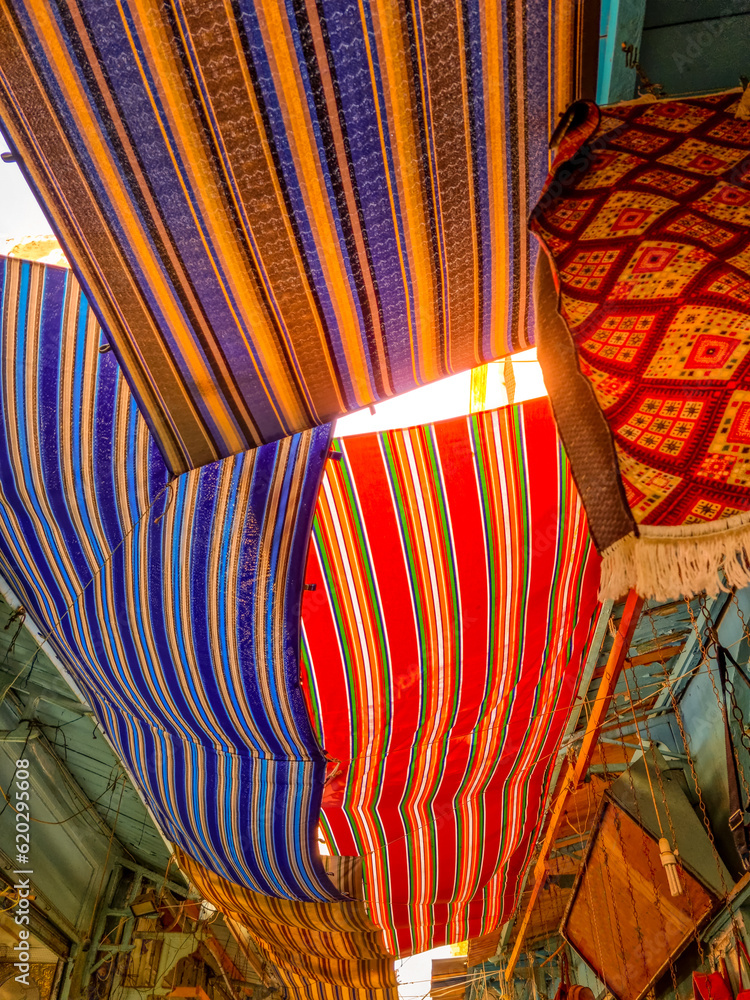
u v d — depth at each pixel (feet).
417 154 7.43
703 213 6.52
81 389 10.33
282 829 15.85
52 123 6.66
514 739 16.06
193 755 15.29
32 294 9.60
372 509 12.53
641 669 21.56
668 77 8.81
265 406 9.57
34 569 12.98
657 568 4.99
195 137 6.87
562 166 7.25
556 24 6.89
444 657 14.03
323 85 6.76
